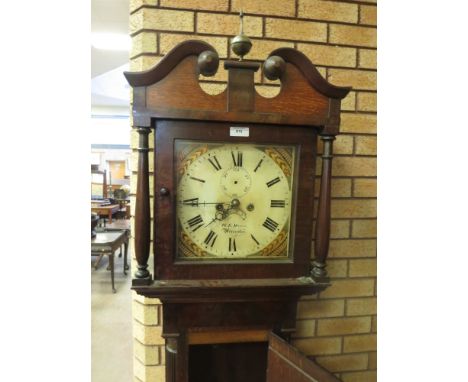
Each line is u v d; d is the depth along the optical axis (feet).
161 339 3.26
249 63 2.24
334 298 3.62
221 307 2.58
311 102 2.34
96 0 5.68
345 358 3.68
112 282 9.21
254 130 2.32
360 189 3.56
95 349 6.15
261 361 3.08
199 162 2.33
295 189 2.43
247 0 3.13
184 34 3.03
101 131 20.20
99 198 16.17
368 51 3.44
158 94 2.19
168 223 2.29
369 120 3.52
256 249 2.44
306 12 3.28
